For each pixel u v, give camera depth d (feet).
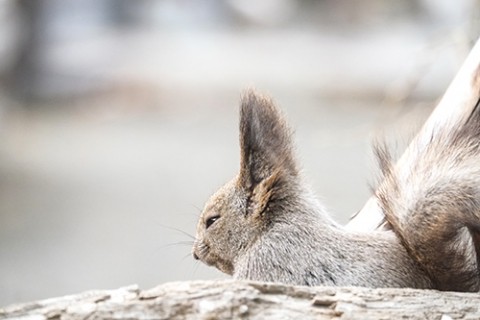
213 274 45.70
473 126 27.50
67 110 111.04
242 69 118.01
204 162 88.07
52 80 115.03
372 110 100.42
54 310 21.45
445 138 27.58
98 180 83.97
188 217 73.87
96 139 98.48
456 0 113.50
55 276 64.23
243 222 28.81
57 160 91.09
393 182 27.25
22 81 113.91
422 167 27.04
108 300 21.74
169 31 131.34
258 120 28.81
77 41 122.83
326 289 22.86
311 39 129.59
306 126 91.76
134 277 64.03
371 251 26.84
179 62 120.16
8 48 114.11
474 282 26.81
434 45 50.98
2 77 113.91
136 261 66.18
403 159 28.96
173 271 64.64
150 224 72.54
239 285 22.17
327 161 77.20
